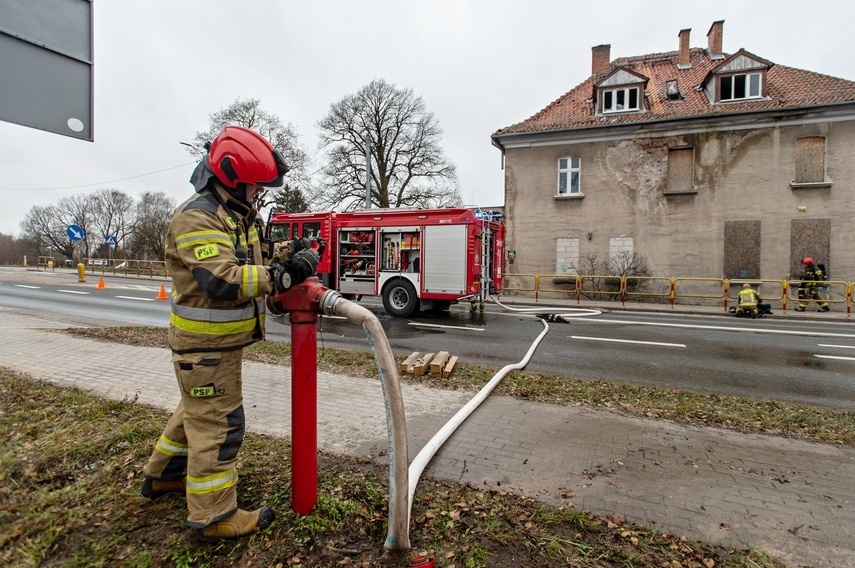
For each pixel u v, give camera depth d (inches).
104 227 2409.0
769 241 674.8
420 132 1174.3
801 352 320.5
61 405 159.2
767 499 110.4
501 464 126.9
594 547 89.8
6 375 196.7
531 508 103.3
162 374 207.5
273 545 87.4
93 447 123.9
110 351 253.8
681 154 716.7
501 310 544.1
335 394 186.2
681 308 629.3
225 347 85.2
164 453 97.3
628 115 746.8
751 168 681.0
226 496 87.7
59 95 119.3
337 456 127.1
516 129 784.9
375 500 103.0
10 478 108.3
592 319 488.1
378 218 483.8
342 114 1171.9
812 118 653.9
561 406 179.6
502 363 266.8
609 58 891.4
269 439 136.6
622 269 730.8
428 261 460.4
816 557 88.7
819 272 610.2
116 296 636.1
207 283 78.3
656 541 92.1
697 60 850.1
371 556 85.3
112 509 97.6
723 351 320.8
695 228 704.4
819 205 655.8
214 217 84.0
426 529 94.7
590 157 751.1
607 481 118.0
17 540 87.0
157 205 2455.7
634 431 153.9
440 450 135.6
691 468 126.7
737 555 88.1
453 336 360.8
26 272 1391.5
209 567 82.0
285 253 91.4
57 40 118.3
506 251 793.6
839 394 222.7
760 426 160.6
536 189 777.6
